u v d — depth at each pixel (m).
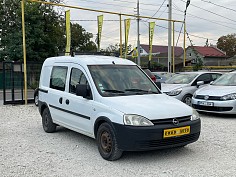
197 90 10.89
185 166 5.34
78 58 7.04
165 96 6.48
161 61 50.81
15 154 6.17
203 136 7.46
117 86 6.35
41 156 6.02
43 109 8.42
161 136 5.30
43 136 7.74
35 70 15.16
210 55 63.19
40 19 32.72
